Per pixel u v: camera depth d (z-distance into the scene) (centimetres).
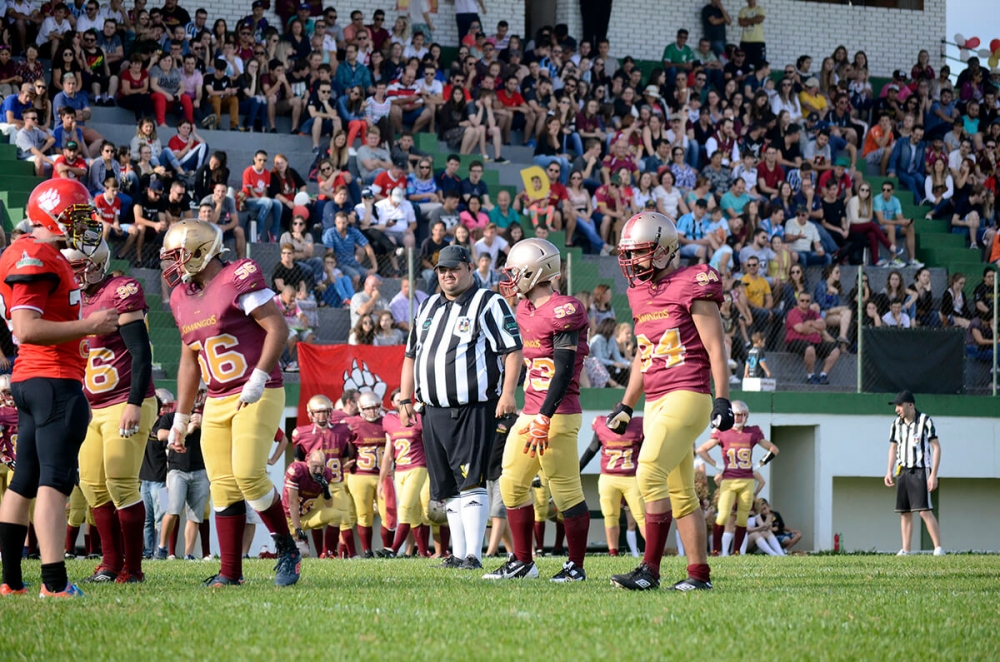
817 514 3838
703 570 1482
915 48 6162
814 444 3850
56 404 1305
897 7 6141
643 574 1477
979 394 4006
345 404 3125
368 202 3950
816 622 1130
